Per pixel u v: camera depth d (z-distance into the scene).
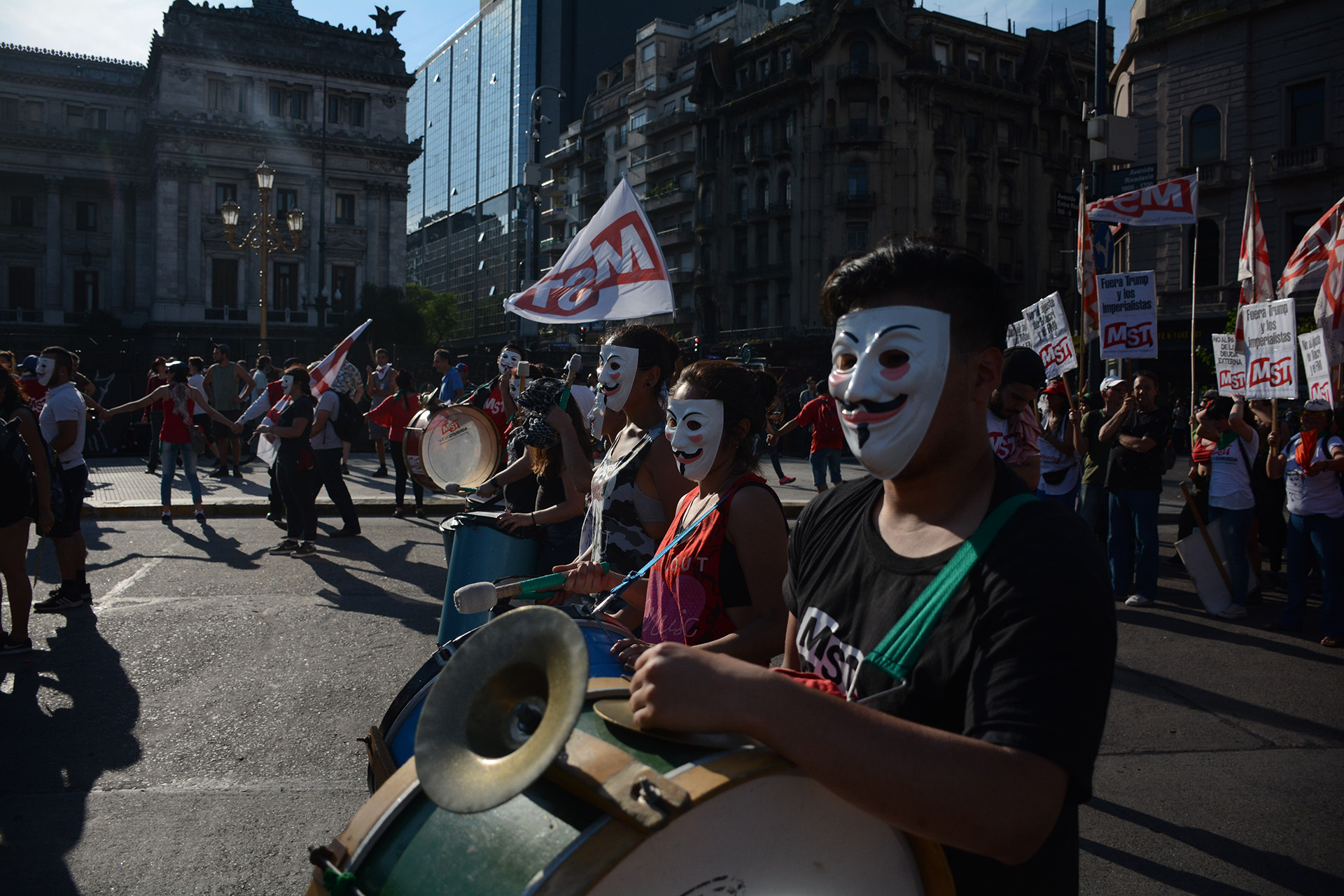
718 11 62.25
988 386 1.26
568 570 2.33
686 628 2.22
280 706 4.70
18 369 11.21
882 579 1.27
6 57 60.28
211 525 10.61
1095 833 3.54
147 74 59.19
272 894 2.99
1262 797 3.86
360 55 57.91
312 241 56.69
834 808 1.19
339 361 9.62
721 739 1.14
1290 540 6.71
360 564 8.47
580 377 7.00
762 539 2.17
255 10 55.72
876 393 1.19
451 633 4.04
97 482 14.48
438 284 99.94
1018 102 50.56
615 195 5.80
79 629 6.07
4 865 3.12
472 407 5.36
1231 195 29.31
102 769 3.93
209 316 54.59
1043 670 1.03
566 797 1.17
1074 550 1.10
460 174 122.75
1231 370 8.82
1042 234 51.59
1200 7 29.41
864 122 47.69
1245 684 5.39
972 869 1.24
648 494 2.95
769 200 51.22
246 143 55.09
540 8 108.31
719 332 54.25
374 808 1.35
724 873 1.11
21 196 58.91
